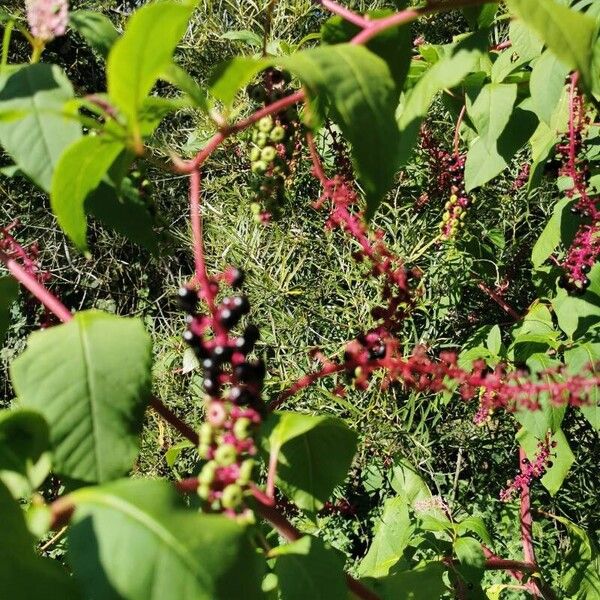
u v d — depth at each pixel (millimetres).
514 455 1397
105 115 293
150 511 230
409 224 1228
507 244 1429
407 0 490
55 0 317
